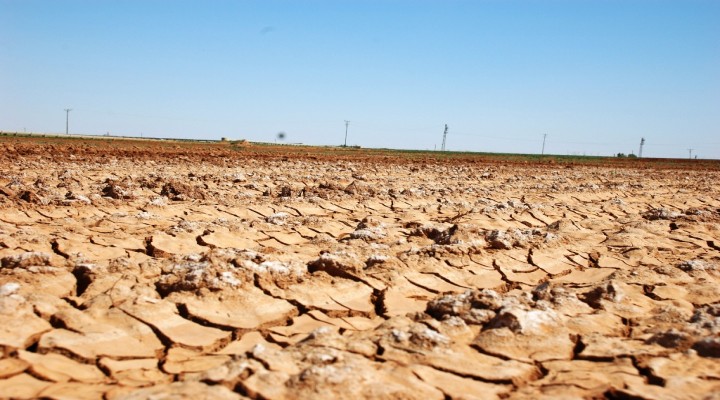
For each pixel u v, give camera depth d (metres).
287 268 7.68
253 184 19.42
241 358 5.08
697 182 32.41
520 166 42.88
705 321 6.28
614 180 31.33
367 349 5.49
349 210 15.45
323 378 4.71
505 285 8.70
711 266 9.30
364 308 7.25
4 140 41.69
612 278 8.78
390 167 33.62
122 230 10.52
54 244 9.08
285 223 12.05
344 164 34.44
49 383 4.93
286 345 6.09
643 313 7.09
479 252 9.60
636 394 4.75
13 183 16.17
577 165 49.72
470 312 6.45
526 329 5.97
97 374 5.23
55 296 6.52
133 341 5.86
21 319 5.81
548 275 9.40
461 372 5.20
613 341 5.95
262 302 6.91
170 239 9.99
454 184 23.89
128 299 6.54
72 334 5.75
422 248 9.48
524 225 14.28
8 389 4.73
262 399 4.50
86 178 19.59
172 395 4.43
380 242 10.60
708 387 4.93
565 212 16.16
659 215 15.18
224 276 7.05
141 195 15.44
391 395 4.64
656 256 10.77
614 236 12.10
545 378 5.24
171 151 37.41
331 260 8.05
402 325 6.17
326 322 6.75
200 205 14.20
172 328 6.18
